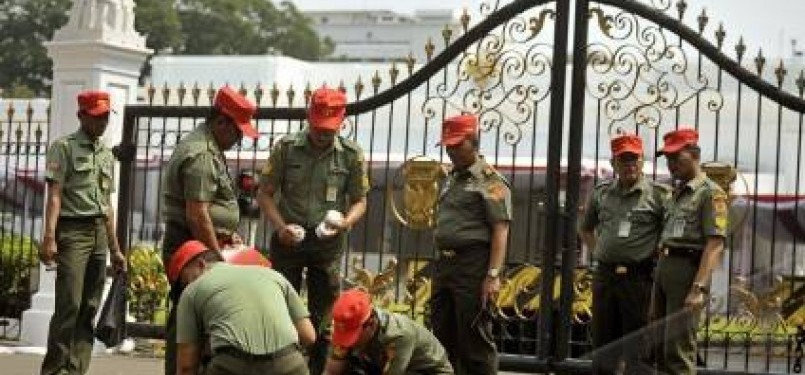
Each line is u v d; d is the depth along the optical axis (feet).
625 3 31.78
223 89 26.09
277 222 28.53
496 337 35.37
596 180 31.60
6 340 41.16
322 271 28.76
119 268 30.50
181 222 25.85
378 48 244.22
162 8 174.91
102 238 29.71
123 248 37.09
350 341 22.25
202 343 21.74
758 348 32.19
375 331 22.67
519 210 47.16
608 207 30.04
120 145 37.37
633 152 29.43
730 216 31.37
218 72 88.84
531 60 33.32
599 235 30.22
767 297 30.83
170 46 176.35
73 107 39.93
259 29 209.05
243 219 33.32
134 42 40.50
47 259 28.71
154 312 40.14
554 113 32.14
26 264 43.78
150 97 37.60
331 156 28.73
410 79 33.81
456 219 27.89
